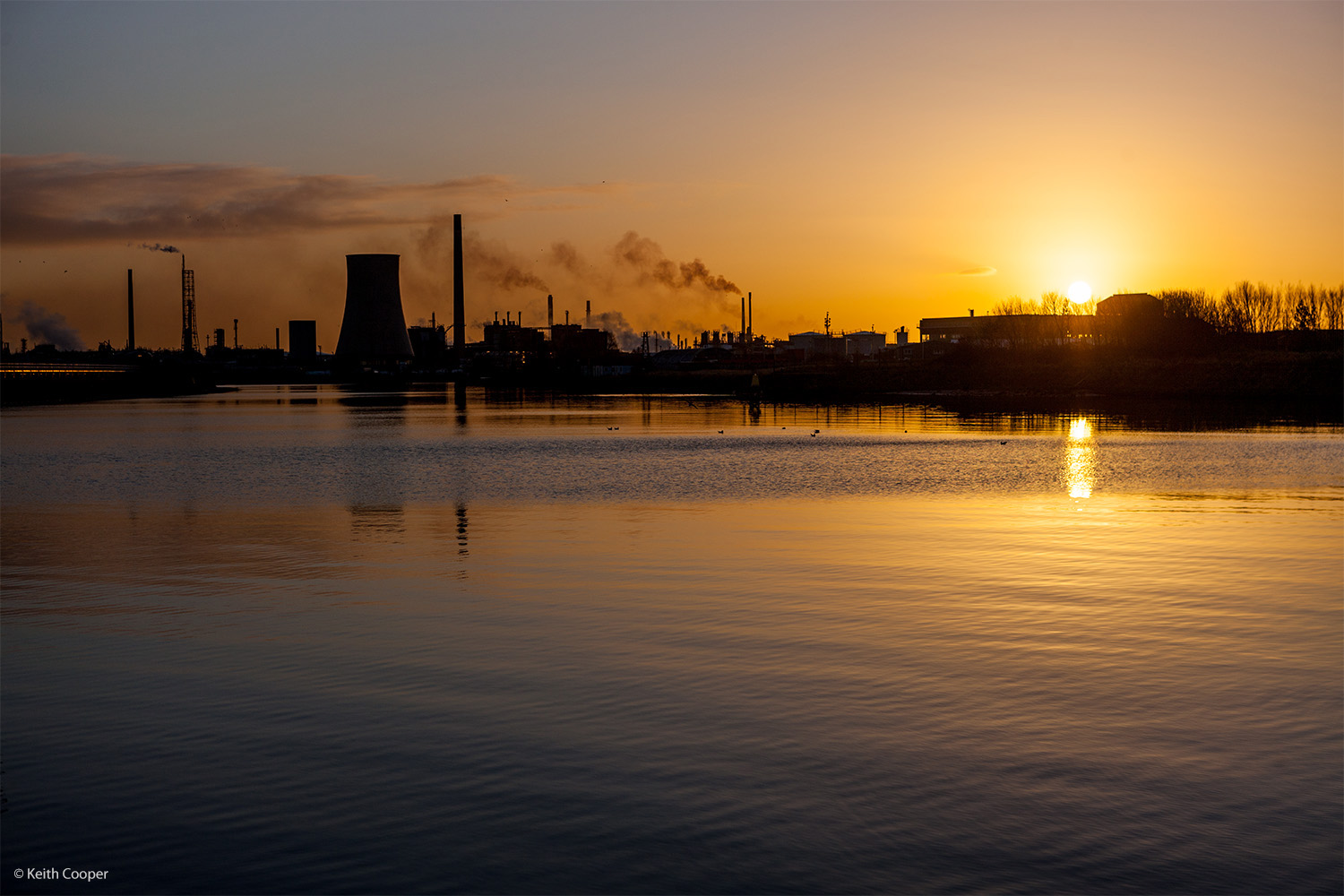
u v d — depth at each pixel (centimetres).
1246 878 1091
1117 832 1186
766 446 7275
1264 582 2505
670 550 2986
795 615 2181
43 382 18588
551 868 1124
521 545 3102
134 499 4422
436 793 1303
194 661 1869
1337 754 1402
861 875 1100
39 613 2250
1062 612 2194
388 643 1977
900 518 3638
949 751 1417
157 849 1177
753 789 1302
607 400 17500
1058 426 9431
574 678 1748
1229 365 15838
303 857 1155
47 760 1420
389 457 6581
